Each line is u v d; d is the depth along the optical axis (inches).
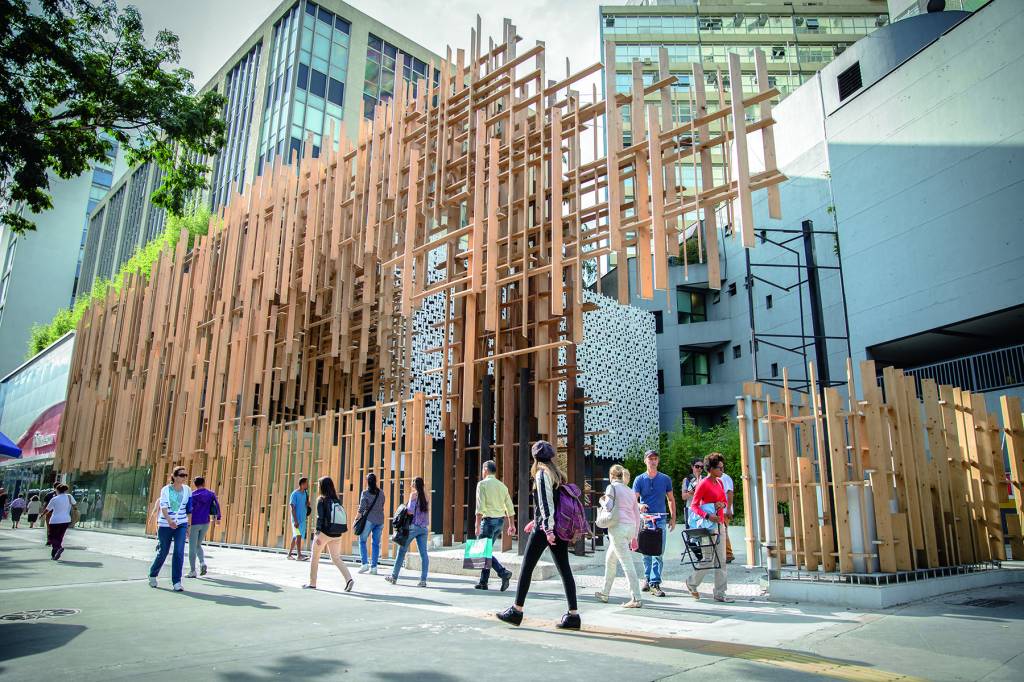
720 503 288.2
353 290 732.0
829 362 1007.0
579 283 491.2
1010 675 161.5
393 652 186.1
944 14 871.7
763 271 1214.3
